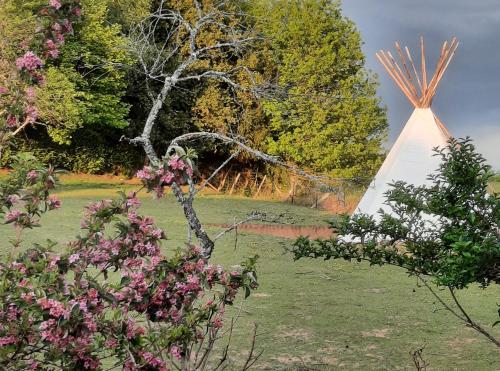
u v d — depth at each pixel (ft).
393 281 36.99
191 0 74.64
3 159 77.61
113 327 11.64
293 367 21.63
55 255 11.98
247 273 13.23
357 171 79.20
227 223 57.31
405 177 46.73
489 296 33.71
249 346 23.70
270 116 81.46
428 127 47.42
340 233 18.11
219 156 94.27
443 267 15.01
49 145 88.22
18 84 14.60
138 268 12.80
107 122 82.43
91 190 78.18
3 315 11.05
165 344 11.78
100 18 75.72
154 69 22.75
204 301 27.66
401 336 26.14
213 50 73.67
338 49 80.84
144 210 63.05
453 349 24.56
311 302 31.14
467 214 15.28
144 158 95.09
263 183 89.40
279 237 51.13
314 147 78.59
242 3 76.07
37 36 14.75
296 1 80.18
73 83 72.49
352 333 26.20
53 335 10.72
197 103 81.20
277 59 79.30
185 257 12.98
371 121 79.87
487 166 15.52
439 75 47.29
